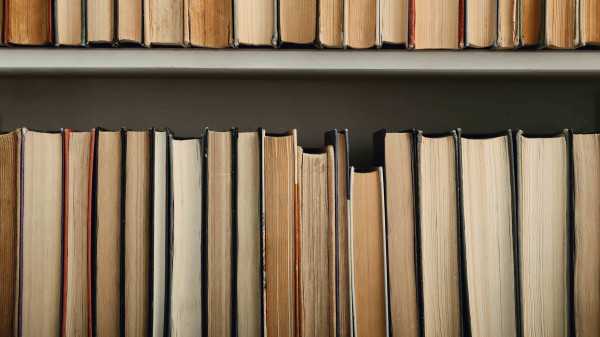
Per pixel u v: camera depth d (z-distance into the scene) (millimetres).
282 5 625
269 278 615
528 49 643
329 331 621
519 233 622
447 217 627
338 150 640
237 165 617
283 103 857
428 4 624
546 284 626
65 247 606
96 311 605
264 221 604
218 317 613
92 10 610
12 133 594
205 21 620
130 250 609
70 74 730
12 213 594
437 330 624
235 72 682
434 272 626
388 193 629
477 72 669
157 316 608
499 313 623
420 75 730
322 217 628
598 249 625
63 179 608
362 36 627
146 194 611
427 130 858
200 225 621
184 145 618
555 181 629
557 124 857
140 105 846
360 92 861
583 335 622
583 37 609
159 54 636
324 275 626
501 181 628
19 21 610
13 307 591
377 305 631
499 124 857
